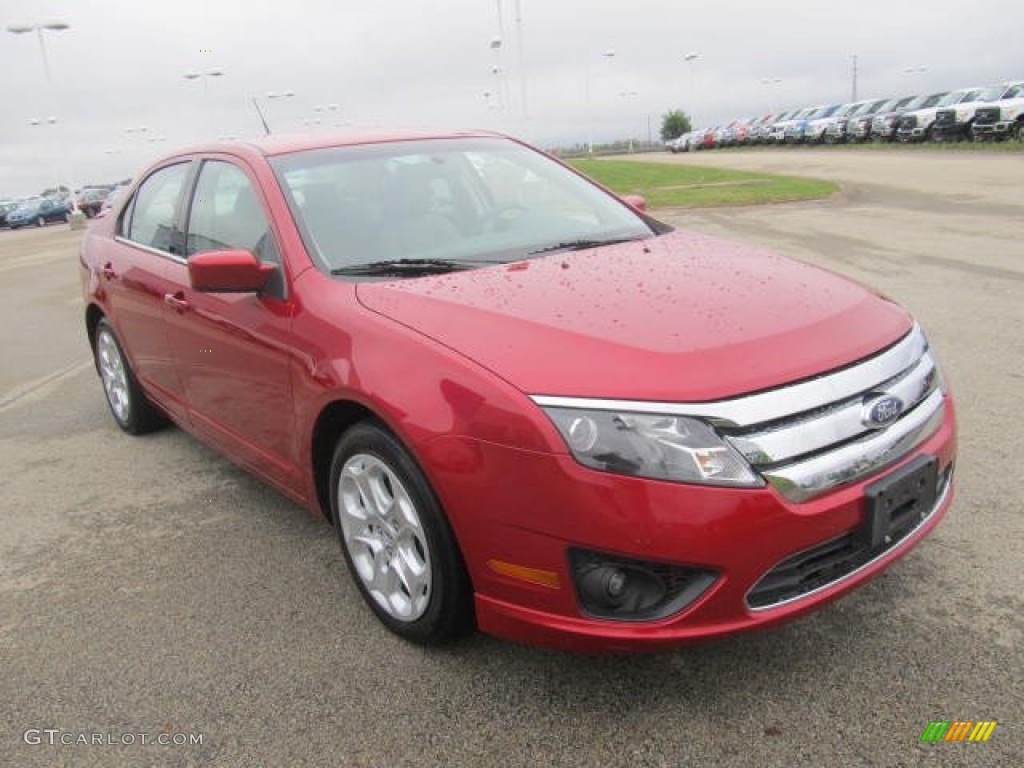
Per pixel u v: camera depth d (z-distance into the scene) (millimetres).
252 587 3418
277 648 2990
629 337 2465
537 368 2396
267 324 3277
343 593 3324
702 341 2434
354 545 3068
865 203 15984
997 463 3975
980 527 3408
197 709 2705
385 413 2619
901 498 2467
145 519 4145
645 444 2232
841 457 2365
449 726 2535
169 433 5430
